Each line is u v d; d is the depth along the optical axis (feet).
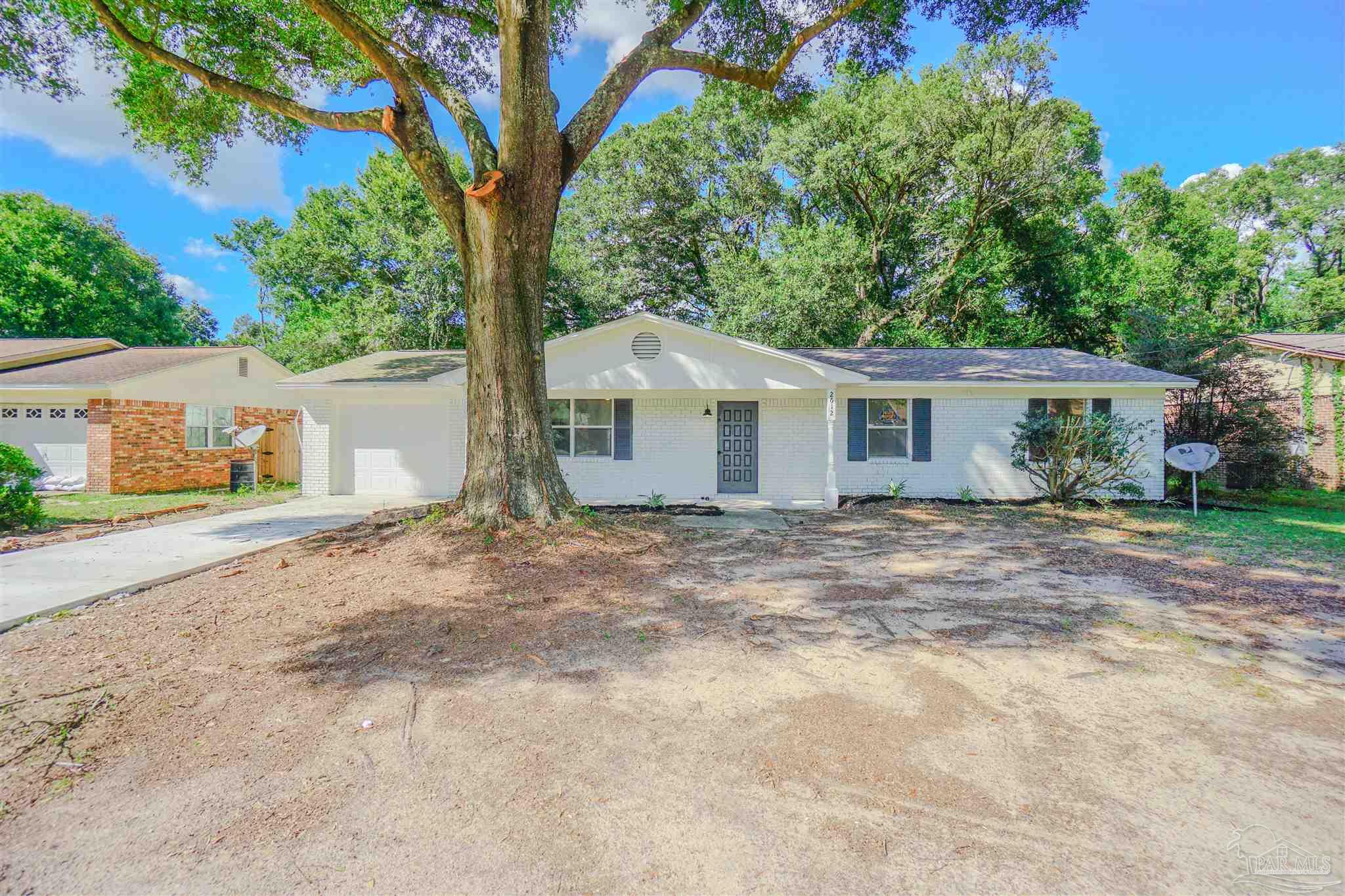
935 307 75.15
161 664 13.10
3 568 20.98
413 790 8.75
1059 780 9.02
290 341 88.99
